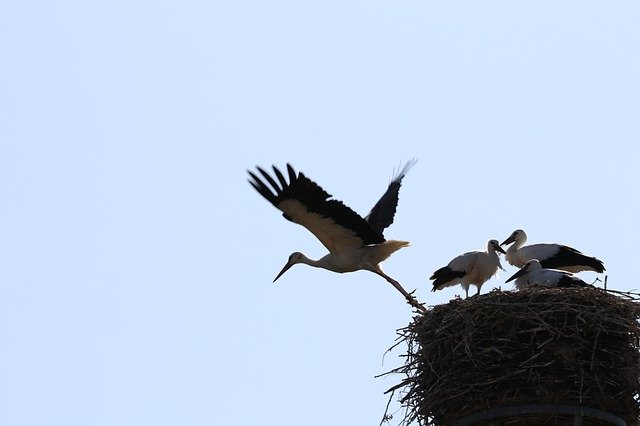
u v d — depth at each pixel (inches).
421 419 656.4
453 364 649.6
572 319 645.9
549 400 621.9
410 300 790.5
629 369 640.4
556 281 798.5
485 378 634.2
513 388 629.6
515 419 641.0
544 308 648.4
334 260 813.9
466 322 650.8
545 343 629.9
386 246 809.5
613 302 657.6
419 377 668.1
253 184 727.7
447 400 644.1
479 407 633.0
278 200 736.3
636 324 654.5
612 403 630.5
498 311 648.4
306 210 749.3
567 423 642.2
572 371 628.4
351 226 776.3
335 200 745.0
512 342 640.4
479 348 643.5
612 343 646.5
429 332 673.0
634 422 643.5
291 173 723.4
